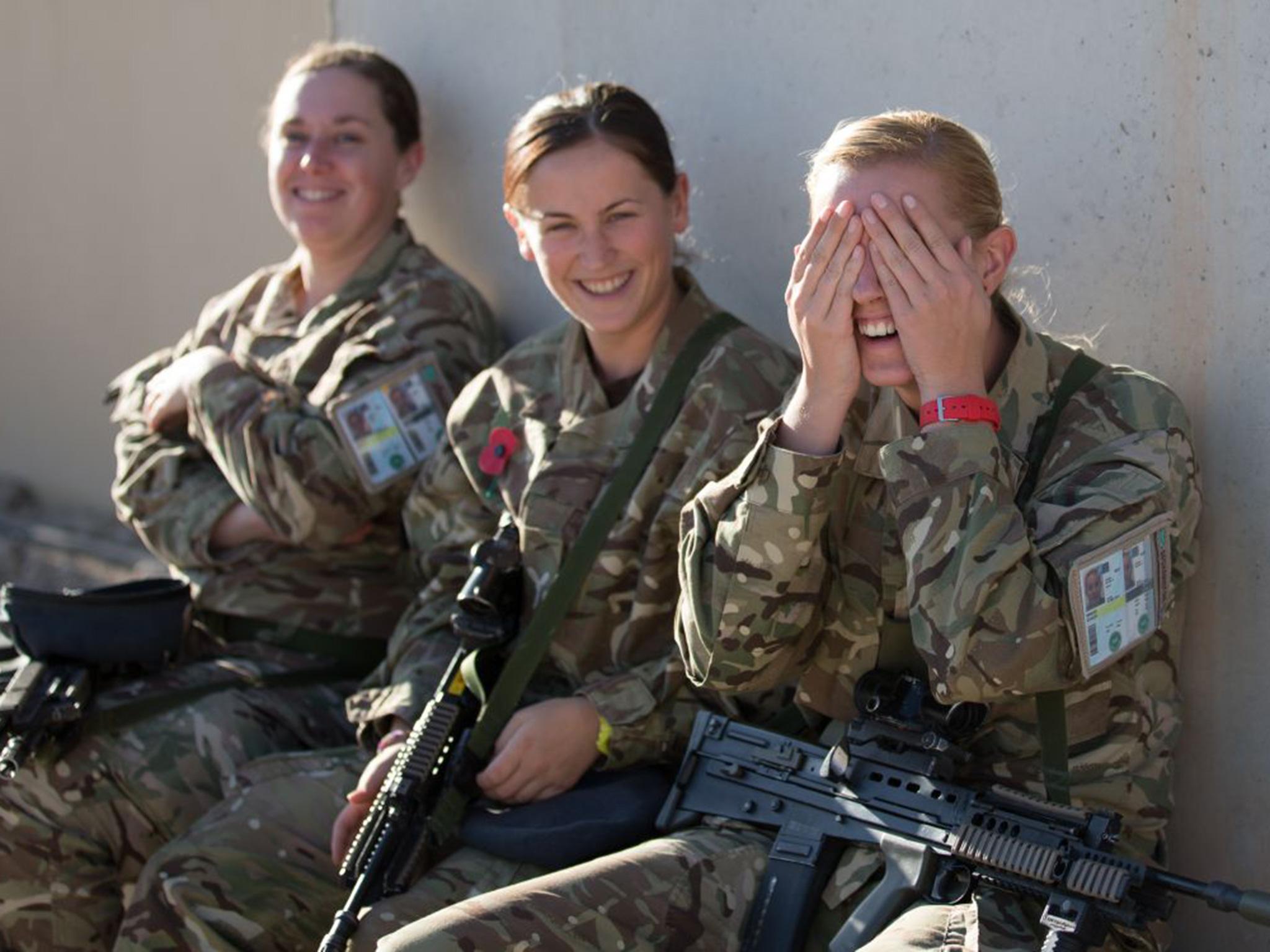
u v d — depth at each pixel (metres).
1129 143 3.95
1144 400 3.40
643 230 4.12
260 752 4.67
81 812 4.52
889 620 3.51
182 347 5.57
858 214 3.30
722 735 3.67
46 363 8.31
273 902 4.07
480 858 3.81
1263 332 3.74
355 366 4.96
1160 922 3.28
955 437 3.22
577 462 4.15
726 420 4.01
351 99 5.23
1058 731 3.31
